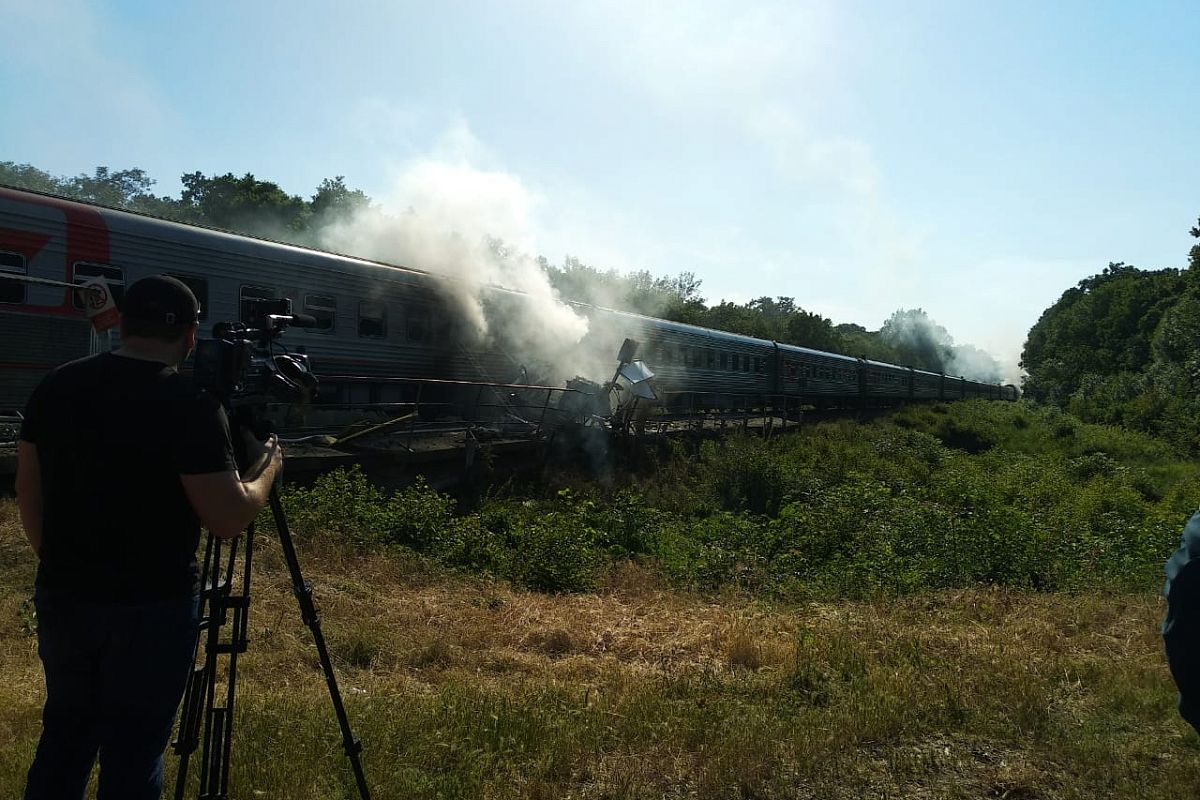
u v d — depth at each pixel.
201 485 2.45
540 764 4.23
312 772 3.93
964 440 34.53
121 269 11.67
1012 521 13.04
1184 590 1.87
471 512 13.50
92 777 3.78
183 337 2.61
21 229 10.64
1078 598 8.97
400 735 4.44
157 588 2.45
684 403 26.56
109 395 2.45
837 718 4.95
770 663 6.48
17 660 5.59
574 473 16.25
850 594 9.77
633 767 4.27
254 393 2.84
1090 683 5.85
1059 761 4.51
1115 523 15.24
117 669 2.41
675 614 8.20
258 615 6.73
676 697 5.49
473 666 6.26
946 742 4.77
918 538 12.06
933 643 6.94
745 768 4.22
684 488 17.38
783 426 26.05
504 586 9.28
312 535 9.37
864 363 42.47
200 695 2.98
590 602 8.72
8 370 10.49
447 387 17.83
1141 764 4.43
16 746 4.14
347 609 7.32
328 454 11.90
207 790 3.27
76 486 2.43
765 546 12.47
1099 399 54.72
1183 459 35.44
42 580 2.48
